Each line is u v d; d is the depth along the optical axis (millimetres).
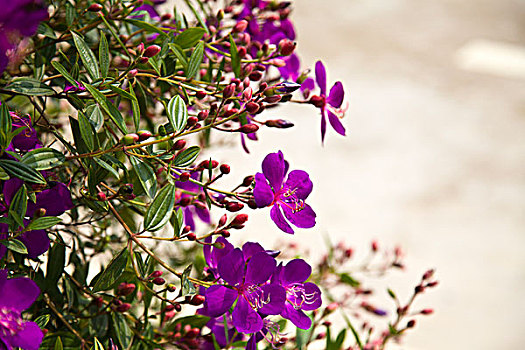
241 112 928
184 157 911
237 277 920
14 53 827
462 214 4055
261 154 4059
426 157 4527
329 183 4141
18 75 984
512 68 5641
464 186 4297
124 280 981
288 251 1360
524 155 4656
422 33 5949
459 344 3100
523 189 4340
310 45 5488
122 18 986
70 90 915
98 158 889
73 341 991
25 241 881
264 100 960
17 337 843
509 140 4809
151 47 920
